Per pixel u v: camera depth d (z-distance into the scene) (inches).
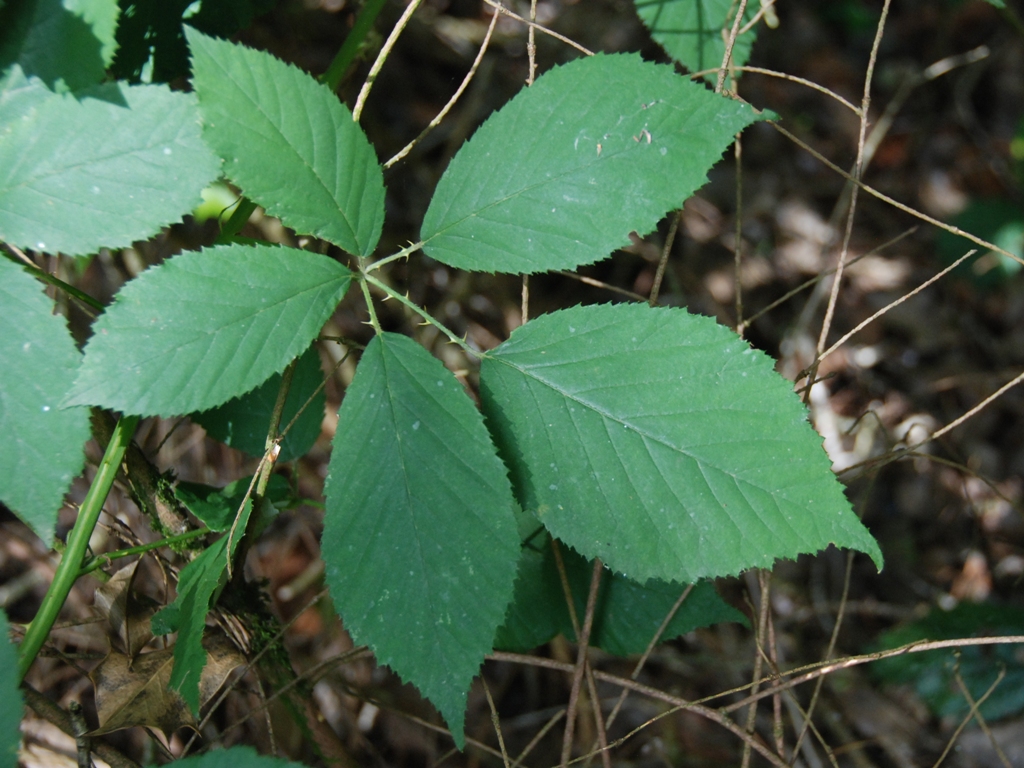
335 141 12.2
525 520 14.6
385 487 12.1
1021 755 20.2
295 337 11.9
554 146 12.6
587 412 12.5
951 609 21.0
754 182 33.6
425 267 24.8
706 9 15.6
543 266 12.4
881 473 27.8
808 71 37.7
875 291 31.9
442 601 12.0
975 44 38.8
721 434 12.3
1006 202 32.7
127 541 15.1
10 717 11.3
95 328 11.5
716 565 12.2
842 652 23.3
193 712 12.1
